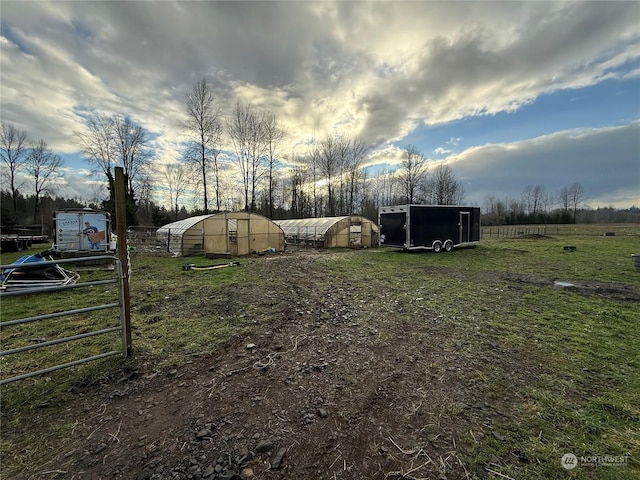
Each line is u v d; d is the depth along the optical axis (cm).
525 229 4272
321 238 2136
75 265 1175
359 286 827
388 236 1714
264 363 367
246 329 485
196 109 3088
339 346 421
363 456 217
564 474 200
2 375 334
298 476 199
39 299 689
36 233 3569
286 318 545
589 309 604
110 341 436
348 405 280
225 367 356
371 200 4953
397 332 477
